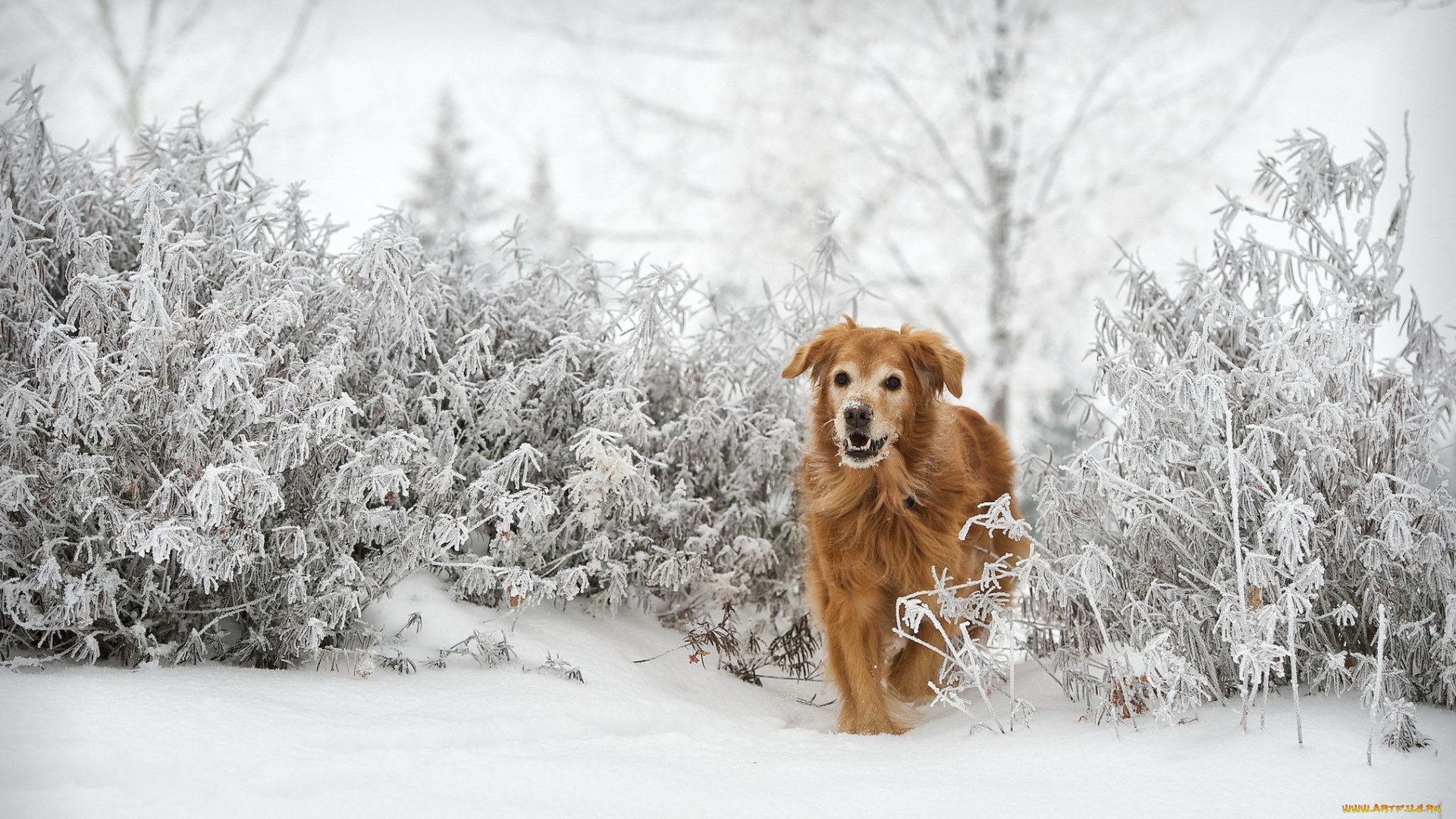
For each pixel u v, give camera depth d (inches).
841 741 127.8
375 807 85.4
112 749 88.8
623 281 176.9
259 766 90.0
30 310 128.6
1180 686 113.8
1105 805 93.3
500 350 163.8
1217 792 94.9
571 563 159.2
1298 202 140.9
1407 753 102.2
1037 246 499.2
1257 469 117.3
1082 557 119.0
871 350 153.5
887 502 148.4
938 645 152.0
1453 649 114.3
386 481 125.9
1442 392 134.1
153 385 120.3
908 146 529.0
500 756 99.7
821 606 155.9
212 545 116.6
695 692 146.2
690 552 160.1
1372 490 120.7
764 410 182.7
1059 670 135.6
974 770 106.4
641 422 156.1
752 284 520.4
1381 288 138.8
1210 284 139.4
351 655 131.6
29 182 138.3
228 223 144.2
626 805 91.4
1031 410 563.2
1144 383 123.7
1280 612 107.9
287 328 136.9
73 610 114.7
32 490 118.6
